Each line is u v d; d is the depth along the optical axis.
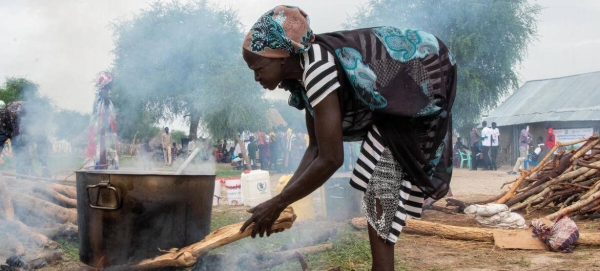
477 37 18.38
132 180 3.01
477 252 4.84
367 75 2.23
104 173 3.07
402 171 2.45
